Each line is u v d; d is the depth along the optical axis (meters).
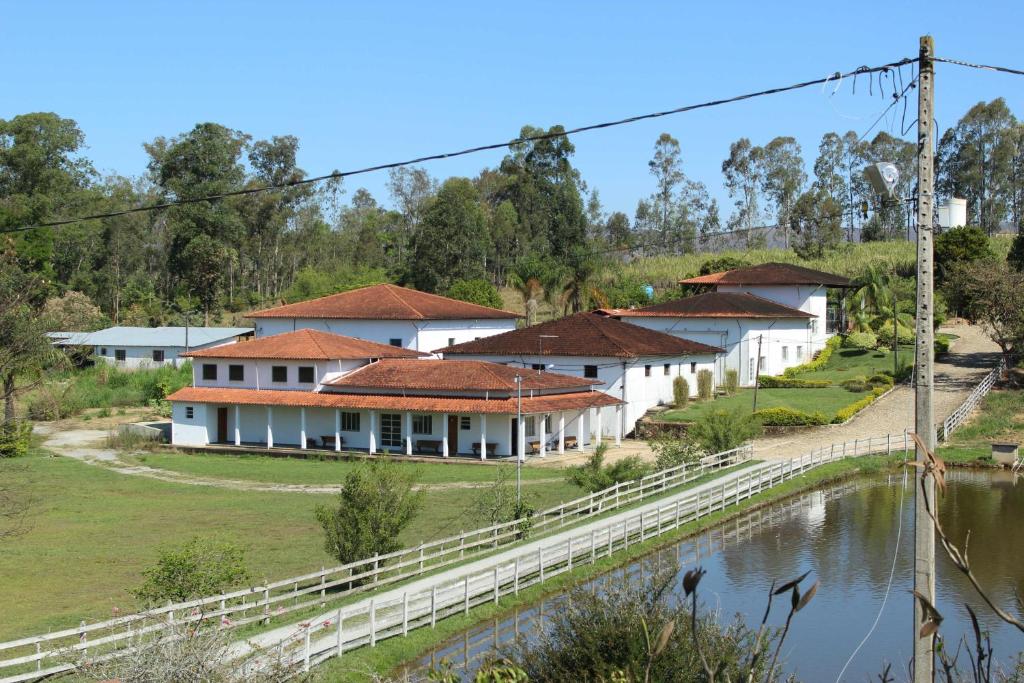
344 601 25.34
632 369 57.75
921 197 15.02
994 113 126.50
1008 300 61.47
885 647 23.41
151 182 146.38
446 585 26.80
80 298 94.25
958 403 58.34
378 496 28.88
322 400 55.22
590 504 35.03
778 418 55.47
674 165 142.62
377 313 71.00
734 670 13.35
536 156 125.56
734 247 152.25
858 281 80.56
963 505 39.84
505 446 52.31
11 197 98.31
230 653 15.98
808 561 31.27
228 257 116.81
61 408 68.75
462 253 108.75
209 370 59.72
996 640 23.64
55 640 21.75
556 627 15.40
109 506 40.62
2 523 36.88
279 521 37.34
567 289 90.75
